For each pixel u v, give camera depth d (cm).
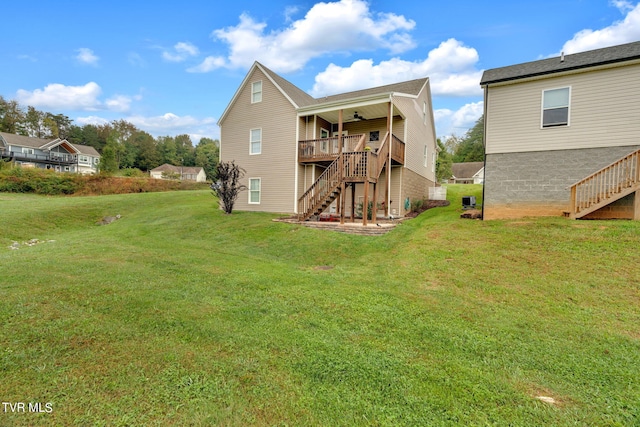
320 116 1520
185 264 679
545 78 971
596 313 421
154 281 540
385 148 1230
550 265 600
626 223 790
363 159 1073
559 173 959
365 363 289
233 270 633
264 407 226
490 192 1055
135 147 6594
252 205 1588
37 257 730
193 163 7506
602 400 245
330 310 422
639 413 230
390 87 1755
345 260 757
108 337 326
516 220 956
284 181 1484
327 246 872
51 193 2550
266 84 1537
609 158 895
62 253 787
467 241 789
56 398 228
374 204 1109
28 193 2491
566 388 260
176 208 1778
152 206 1941
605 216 900
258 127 1564
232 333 344
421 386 256
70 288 483
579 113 932
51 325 348
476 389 254
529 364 297
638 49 895
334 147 1359
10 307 396
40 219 1496
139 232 1238
